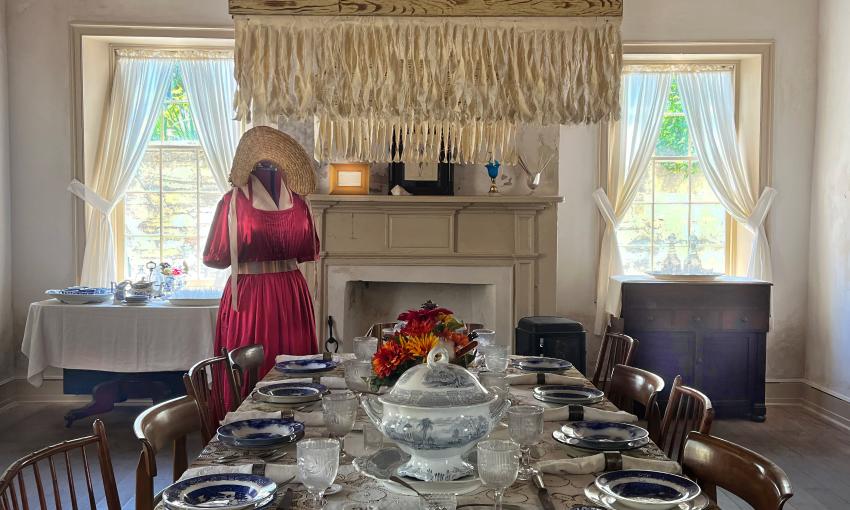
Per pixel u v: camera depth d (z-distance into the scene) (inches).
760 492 77.0
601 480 76.5
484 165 236.8
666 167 266.1
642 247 266.1
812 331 252.1
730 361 235.6
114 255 257.0
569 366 142.7
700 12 251.1
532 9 108.1
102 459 80.6
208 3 246.7
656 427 115.0
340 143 141.3
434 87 110.3
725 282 235.1
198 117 255.8
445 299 252.1
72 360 216.8
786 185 253.9
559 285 258.1
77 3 245.4
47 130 247.3
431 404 76.6
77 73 245.6
